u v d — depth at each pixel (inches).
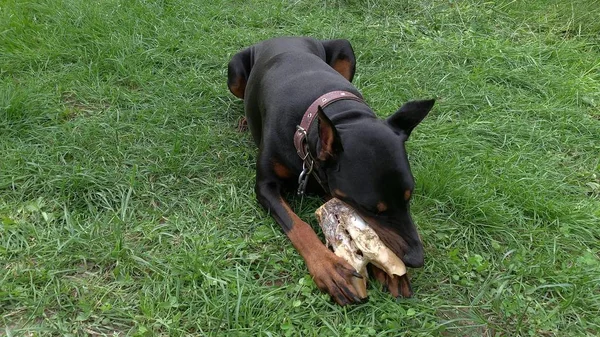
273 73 61.4
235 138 66.7
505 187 59.7
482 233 55.3
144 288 47.8
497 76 79.7
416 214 55.9
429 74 79.4
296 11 94.3
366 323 45.5
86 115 69.2
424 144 65.2
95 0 88.1
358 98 55.9
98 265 50.0
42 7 85.0
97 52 78.3
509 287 49.9
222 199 57.3
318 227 54.6
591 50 88.7
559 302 49.0
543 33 92.8
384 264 45.4
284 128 55.0
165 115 68.8
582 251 53.9
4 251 50.2
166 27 84.0
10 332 43.8
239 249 51.6
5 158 60.1
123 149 63.2
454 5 98.0
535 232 55.4
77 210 55.6
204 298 46.7
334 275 46.6
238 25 90.0
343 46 73.4
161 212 56.0
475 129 69.1
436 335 45.2
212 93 73.3
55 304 46.4
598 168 64.5
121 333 44.8
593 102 76.1
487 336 46.2
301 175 52.4
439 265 51.0
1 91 67.3
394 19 93.5
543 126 71.1
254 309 46.3
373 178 46.7
